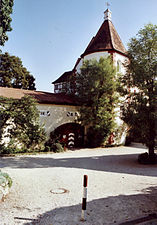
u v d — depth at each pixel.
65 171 8.59
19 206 4.60
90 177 7.66
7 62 28.45
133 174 8.46
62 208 4.56
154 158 11.16
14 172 8.09
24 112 11.51
